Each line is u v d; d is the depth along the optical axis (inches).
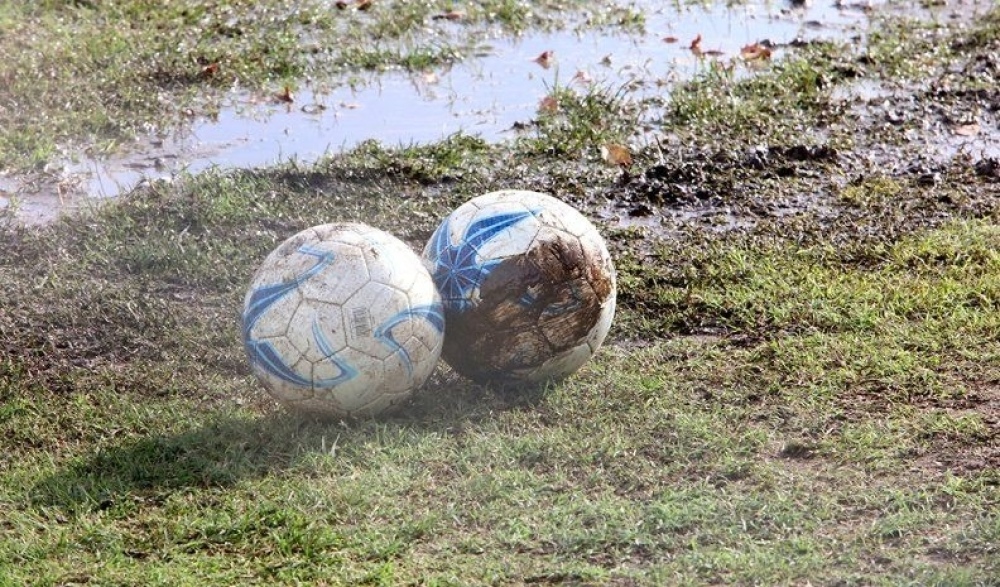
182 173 627.2
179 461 401.7
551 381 440.8
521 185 631.8
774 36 844.6
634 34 846.5
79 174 637.9
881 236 575.5
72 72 741.9
